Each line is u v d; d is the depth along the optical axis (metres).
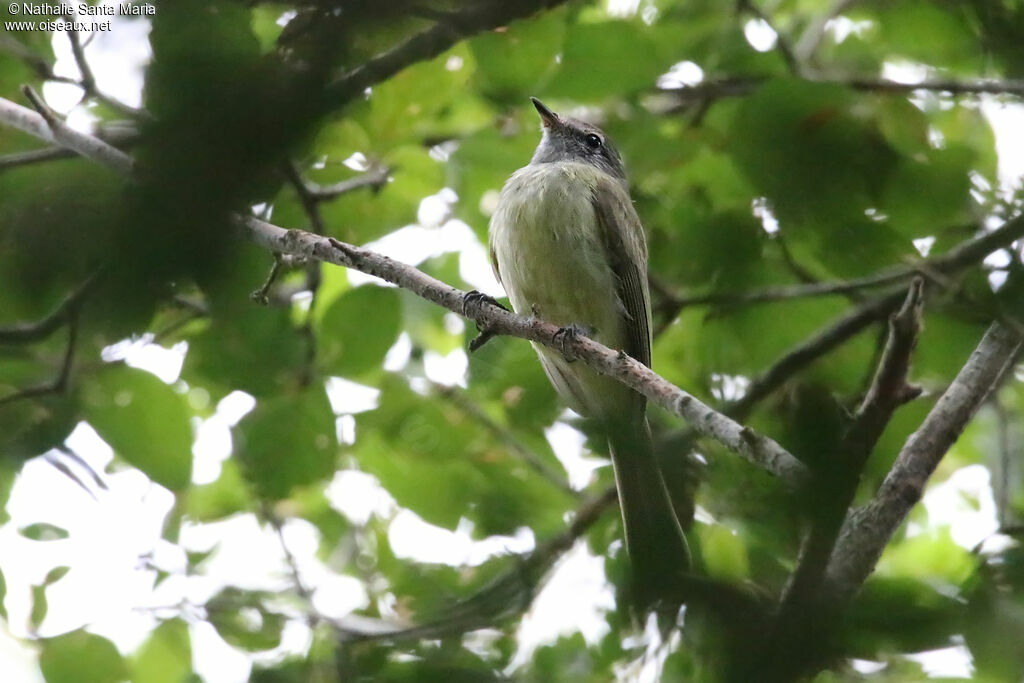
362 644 8.36
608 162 10.73
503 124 11.05
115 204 4.40
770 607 5.06
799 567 4.97
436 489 11.37
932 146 8.66
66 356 8.84
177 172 4.11
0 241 5.77
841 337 9.18
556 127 10.74
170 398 9.48
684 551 5.59
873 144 7.01
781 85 6.89
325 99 4.41
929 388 9.87
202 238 4.20
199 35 4.31
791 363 9.04
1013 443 10.71
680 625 5.27
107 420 9.41
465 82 10.25
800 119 6.89
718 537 7.99
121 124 8.17
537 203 9.89
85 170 6.60
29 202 5.85
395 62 6.79
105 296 4.71
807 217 7.43
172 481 9.51
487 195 11.47
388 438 11.20
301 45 4.66
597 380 9.16
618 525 10.09
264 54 4.48
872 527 6.24
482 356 11.02
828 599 4.95
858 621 4.95
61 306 6.47
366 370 10.12
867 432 5.15
